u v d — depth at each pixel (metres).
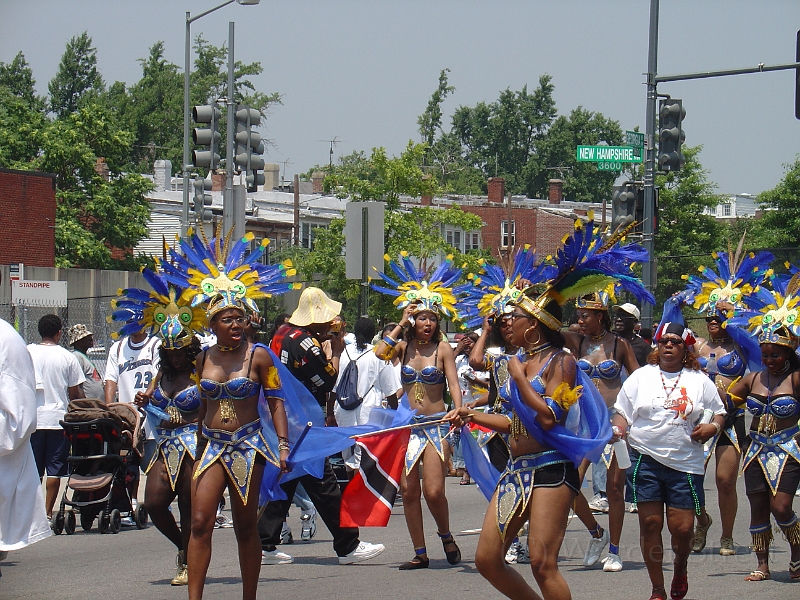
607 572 13.26
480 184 126.06
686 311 35.78
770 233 62.00
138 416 15.32
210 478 10.52
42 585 12.51
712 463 26.06
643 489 11.19
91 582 12.70
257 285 11.27
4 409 11.62
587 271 9.28
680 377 11.28
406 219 48.81
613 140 128.38
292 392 11.86
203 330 12.44
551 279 9.45
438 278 14.25
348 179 49.69
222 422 10.67
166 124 114.31
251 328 15.98
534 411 8.88
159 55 120.00
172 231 78.38
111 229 67.69
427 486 13.47
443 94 133.75
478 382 16.36
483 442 12.74
